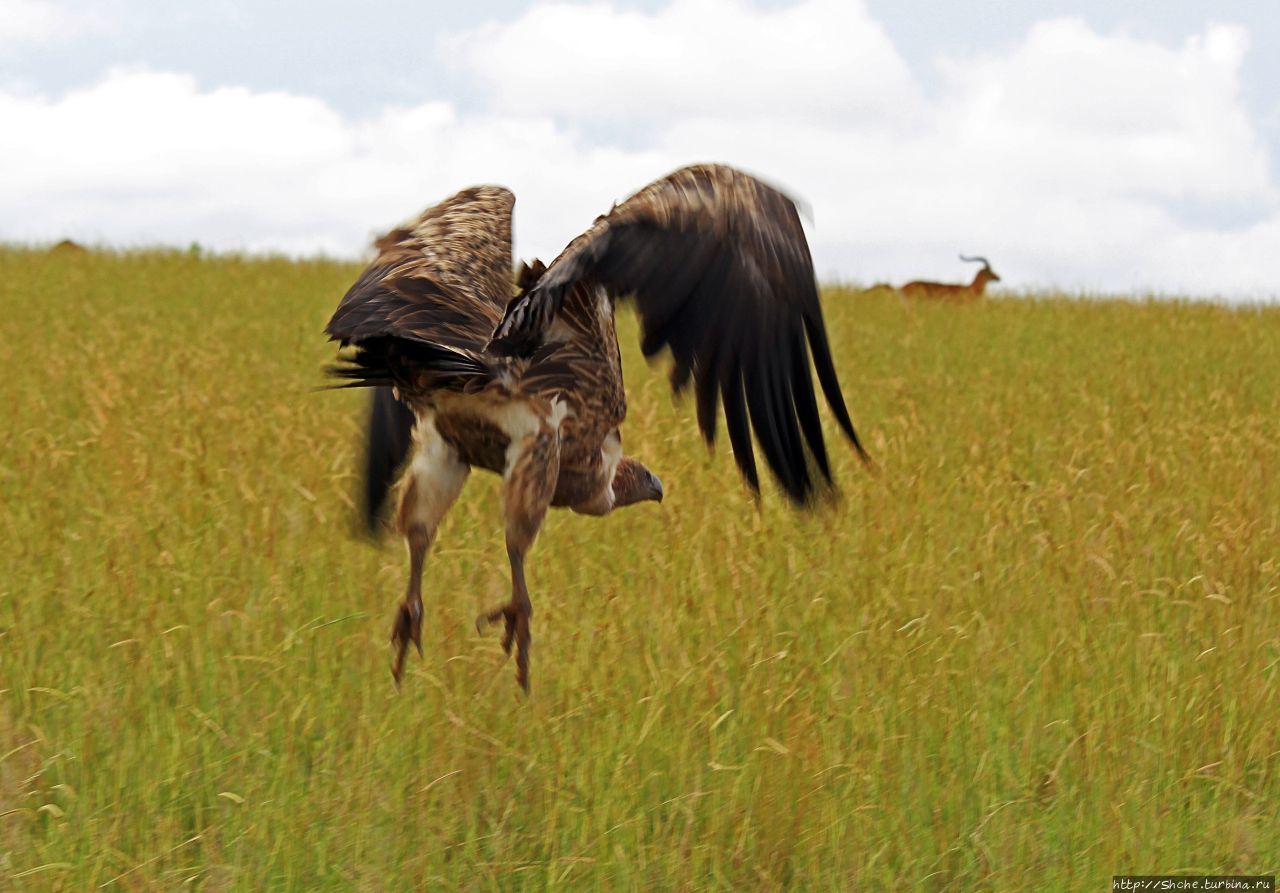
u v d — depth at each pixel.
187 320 44.78
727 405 11.38
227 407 26.67
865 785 13.67
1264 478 24.69
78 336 37.12
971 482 23.78
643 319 11.00
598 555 19.89
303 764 14.23
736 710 15.07
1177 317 53.25
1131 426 30.16
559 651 16.41
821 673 15.89
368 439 15.36
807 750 13.63
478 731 14.26
